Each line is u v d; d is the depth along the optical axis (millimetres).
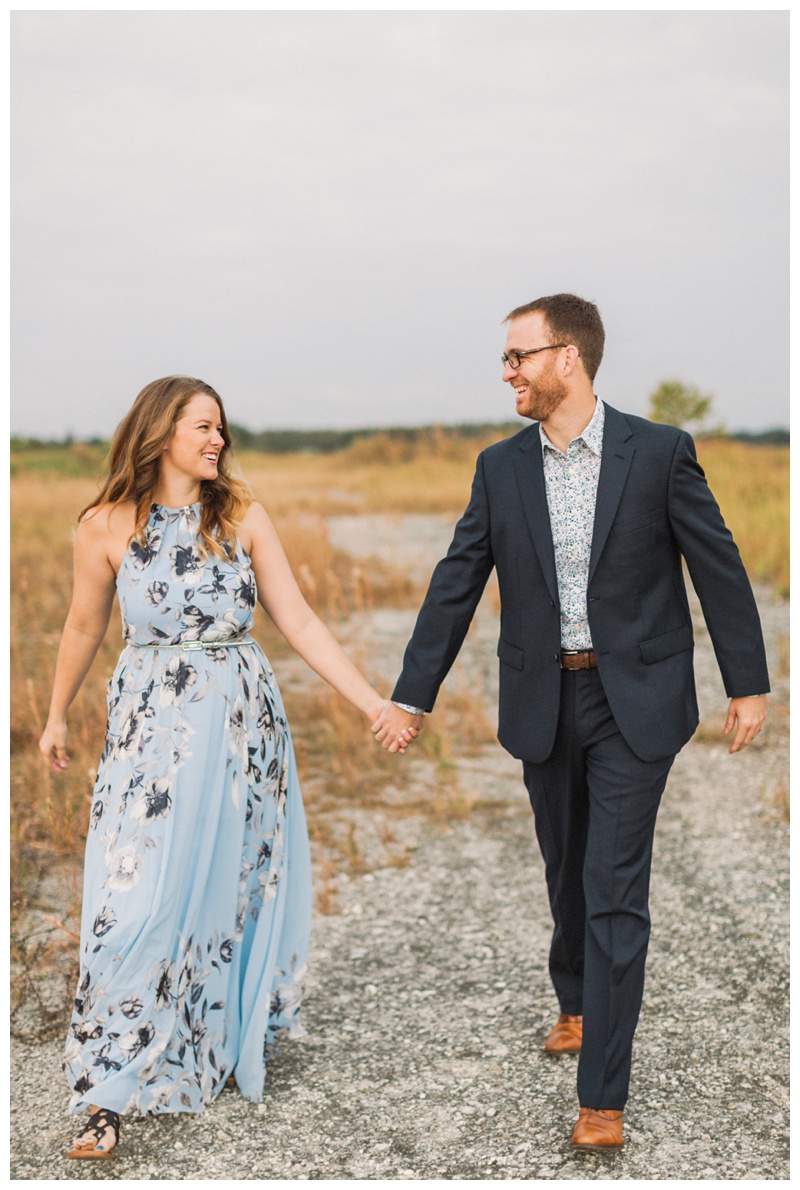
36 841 4824
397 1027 3430
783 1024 3340
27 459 22094
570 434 2900
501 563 2965
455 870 4750
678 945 3898
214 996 3000
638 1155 2709
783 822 5141
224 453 3117
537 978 3740
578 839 3066
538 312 2857
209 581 3008
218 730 2973
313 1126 2893
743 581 2873
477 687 7945
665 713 2818
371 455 28703
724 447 15859
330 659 3199
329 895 4484
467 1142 2797
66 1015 3477
